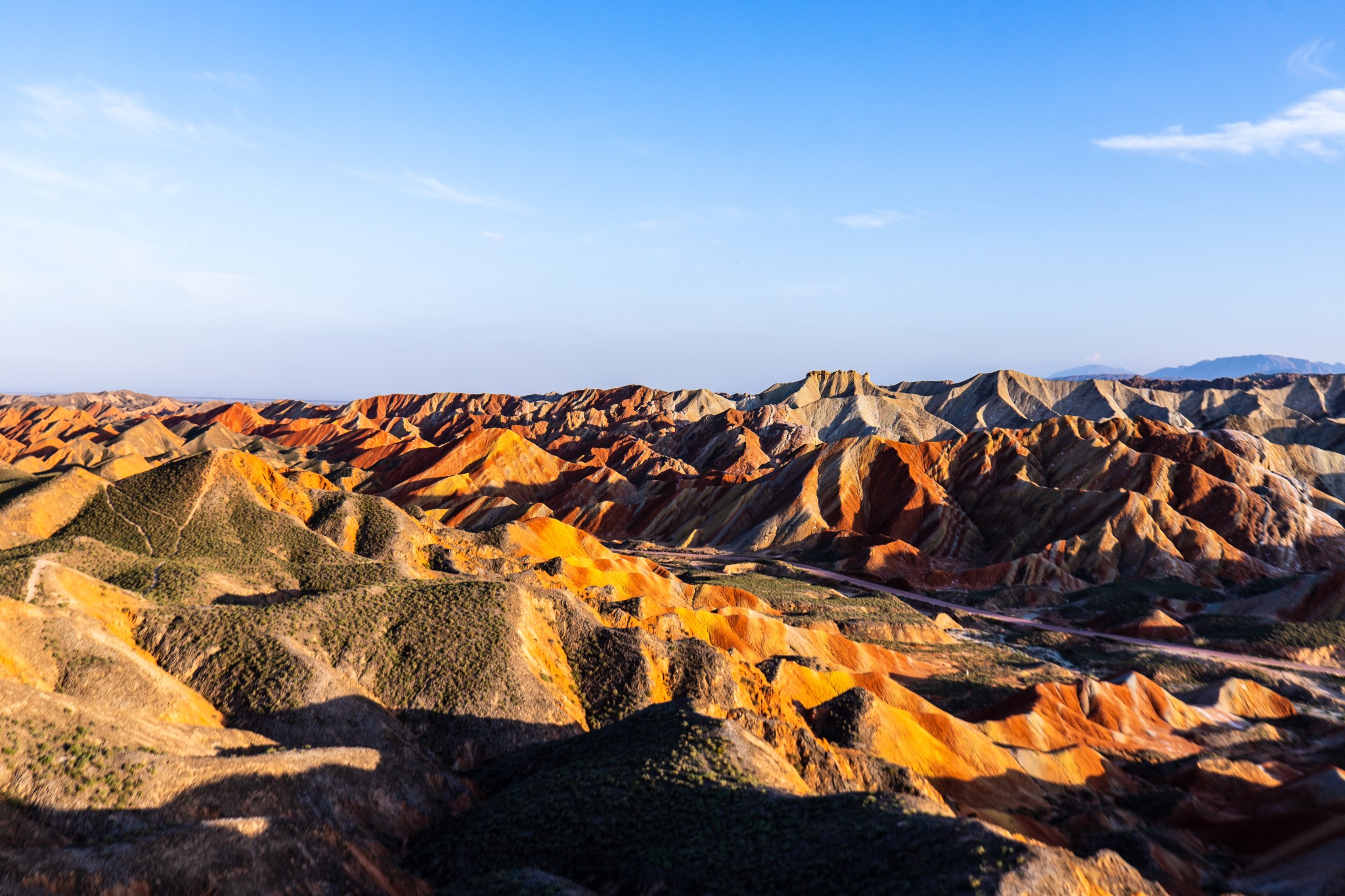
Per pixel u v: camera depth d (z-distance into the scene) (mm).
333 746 47156
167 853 29672
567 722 55375
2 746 32656
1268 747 81750
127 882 27703
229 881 29984
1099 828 59062
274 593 67812
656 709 50969
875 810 34125
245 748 43688
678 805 37625
